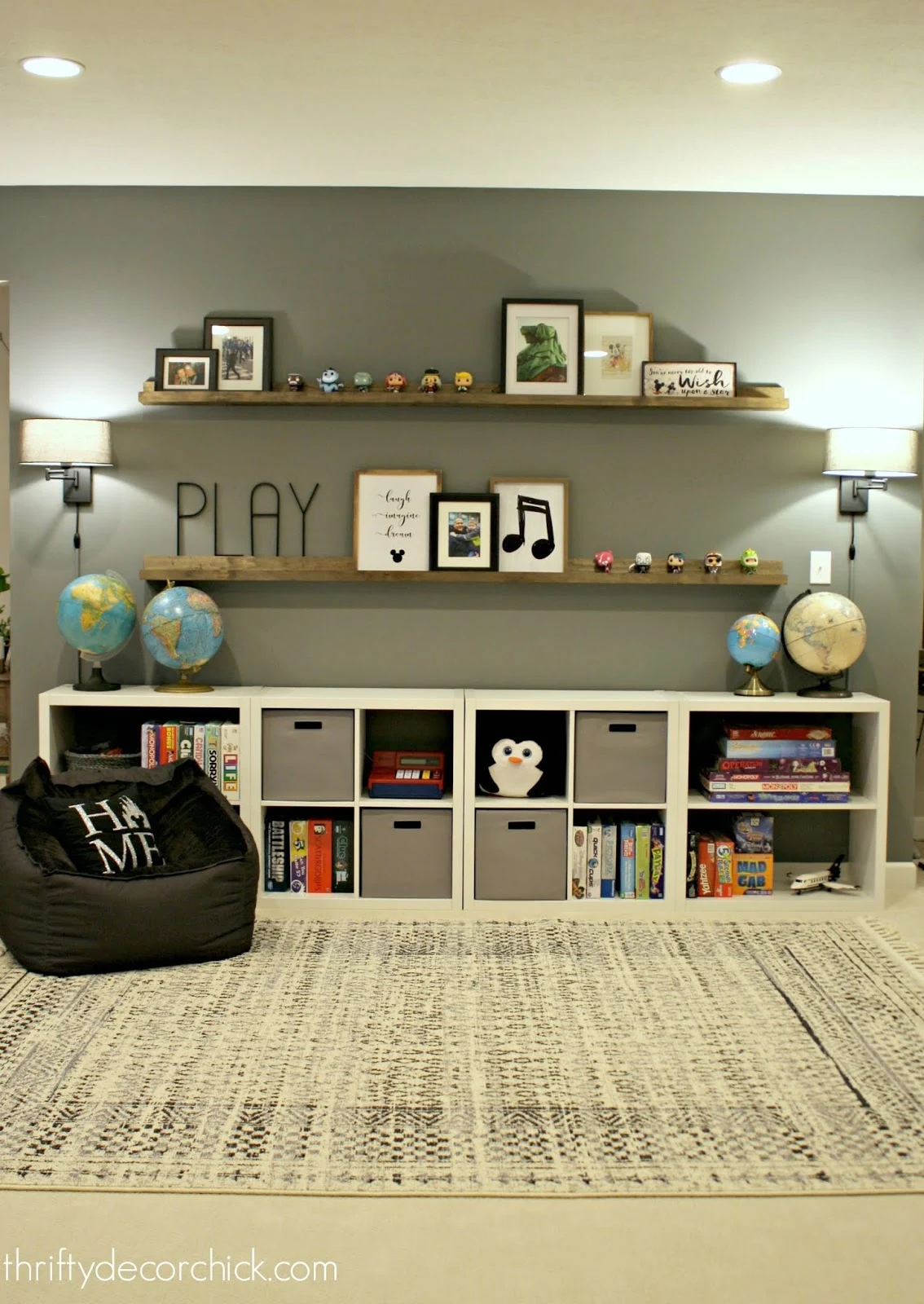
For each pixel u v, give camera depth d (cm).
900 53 291
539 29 279
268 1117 253
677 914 398
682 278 419
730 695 409
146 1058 281
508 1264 206
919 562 429
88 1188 226
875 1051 290
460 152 373
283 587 425
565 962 351
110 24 277
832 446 403
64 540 425
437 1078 272
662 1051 288
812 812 433
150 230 416
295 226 415
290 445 421
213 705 394
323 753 393
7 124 348
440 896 397
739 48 288
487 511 415
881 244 421
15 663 427
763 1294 198
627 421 422
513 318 414
